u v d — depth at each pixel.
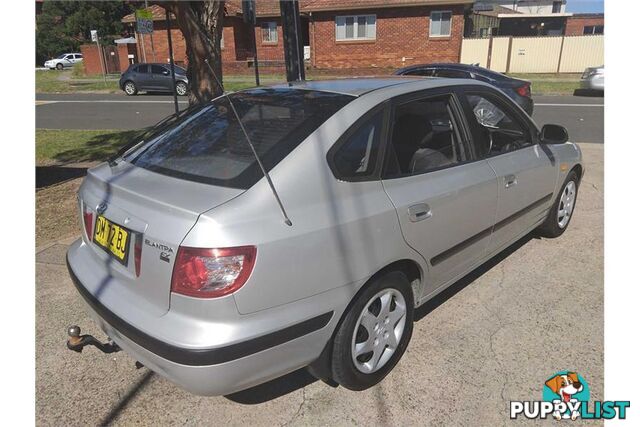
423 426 2.33
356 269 2.28
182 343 1.91
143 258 2.06
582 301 3.38
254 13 4.25
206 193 2.09
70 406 2.50
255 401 2.51
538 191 3.80
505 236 3.55
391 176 2.53
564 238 4.46
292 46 5.24
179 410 2.46
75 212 5.30
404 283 2.64
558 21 31.52
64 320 3.26
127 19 27.75
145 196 2.15
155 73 20.11
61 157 8.25
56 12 47.38
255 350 1.99
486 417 2.38
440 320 3.17
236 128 2.53
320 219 2.14
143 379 2.70
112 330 2.24
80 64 32.34
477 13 30.59
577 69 22.88
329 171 2.25
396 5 22.11
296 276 2.06
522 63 23.34
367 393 2.55
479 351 2.86
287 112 2.53
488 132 3.40
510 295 3.47
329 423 2.36
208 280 1.89
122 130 11.24
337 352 2.36
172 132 2.80
